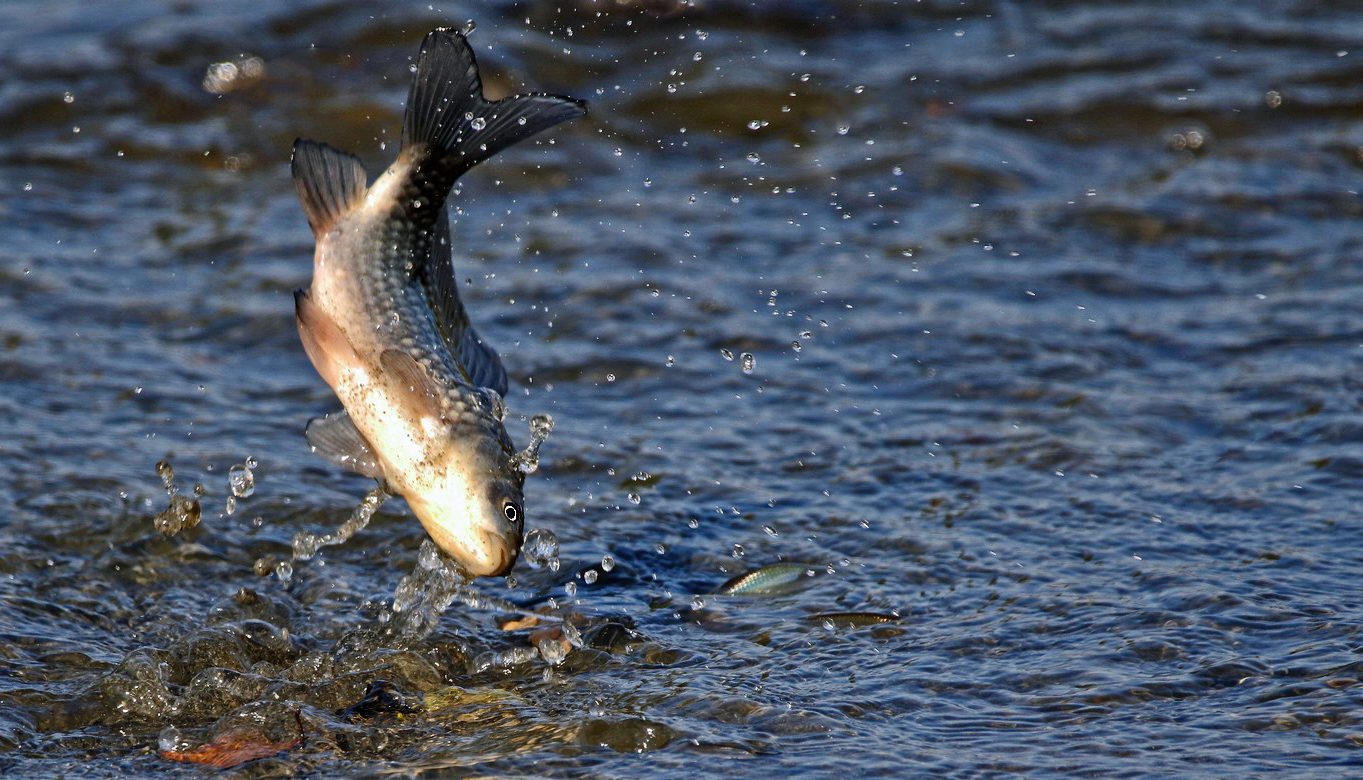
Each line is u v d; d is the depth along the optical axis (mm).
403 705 18328
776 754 16688
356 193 17906
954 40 50219
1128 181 40469
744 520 24078
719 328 32156
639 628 20406
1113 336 31328
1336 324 31375
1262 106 44406
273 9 48469
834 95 45031
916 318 32469
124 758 17109
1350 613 19484
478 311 33000
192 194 40031
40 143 42156
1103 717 17281
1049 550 22344
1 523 23344
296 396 29406
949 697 18000
